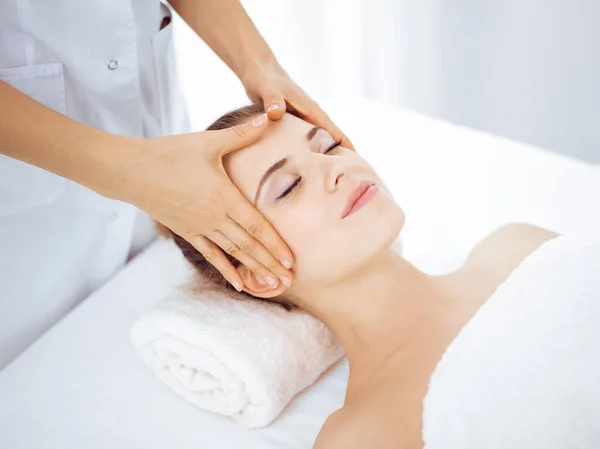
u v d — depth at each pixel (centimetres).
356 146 167
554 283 107
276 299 123
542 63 214
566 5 201
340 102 184
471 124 233
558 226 142
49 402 122
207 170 101
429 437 95
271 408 114
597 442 92
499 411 94
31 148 98
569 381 94
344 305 118
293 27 193
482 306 109
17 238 128
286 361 115
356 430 103
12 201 122
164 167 100
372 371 116
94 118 132
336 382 124
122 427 117
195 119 179
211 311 118
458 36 215
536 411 93
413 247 143
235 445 113
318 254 110
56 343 132
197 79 175
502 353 99
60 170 100
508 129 230
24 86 119
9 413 121
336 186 109
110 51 122
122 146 100
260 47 129
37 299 136
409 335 116
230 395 115
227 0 129
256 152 112
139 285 142
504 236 133
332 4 194
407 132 172
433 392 98
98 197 132
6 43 116
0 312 132
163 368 121
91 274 147
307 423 116
